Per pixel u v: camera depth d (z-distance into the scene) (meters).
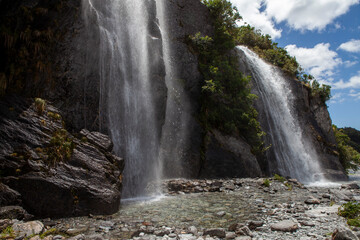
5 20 11.50
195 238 6.71
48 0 12.71
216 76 23.14
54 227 7.43
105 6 15.38
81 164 9.80
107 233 7.05
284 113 30.50
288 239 6.59
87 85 13.39
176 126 19.73
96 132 12.04
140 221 8.23
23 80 11.58
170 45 21.88
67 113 12.51
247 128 23.12
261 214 9.30
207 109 22.00
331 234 6.77
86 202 9.00
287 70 34.91
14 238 5.96
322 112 36.06
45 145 9.41
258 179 18.77
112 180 10.27
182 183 15.29
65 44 12.91
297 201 11.70
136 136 15.41
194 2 25.36
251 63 29.77
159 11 22.05
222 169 19.78
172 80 20.92
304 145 30.94
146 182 15.24
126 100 15.23
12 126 9.32
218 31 26.55
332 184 22.14
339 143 38.06
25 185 8.19
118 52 15.35
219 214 9.19
